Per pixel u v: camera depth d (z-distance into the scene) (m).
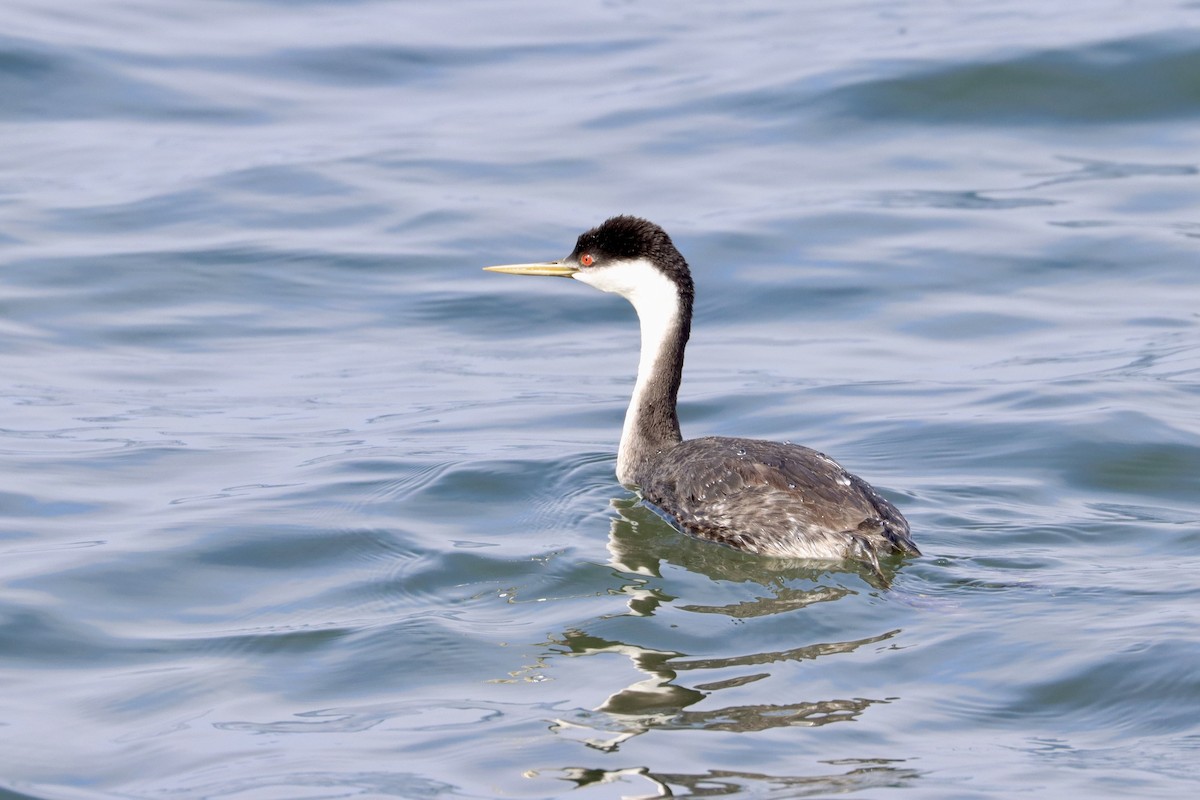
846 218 22.22
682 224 22.09
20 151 24.69
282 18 31.66
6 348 18.25
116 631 11.27
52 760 9.34
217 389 17.34
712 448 13.62
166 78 27.78
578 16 32.28
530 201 23.03
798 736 9.33
